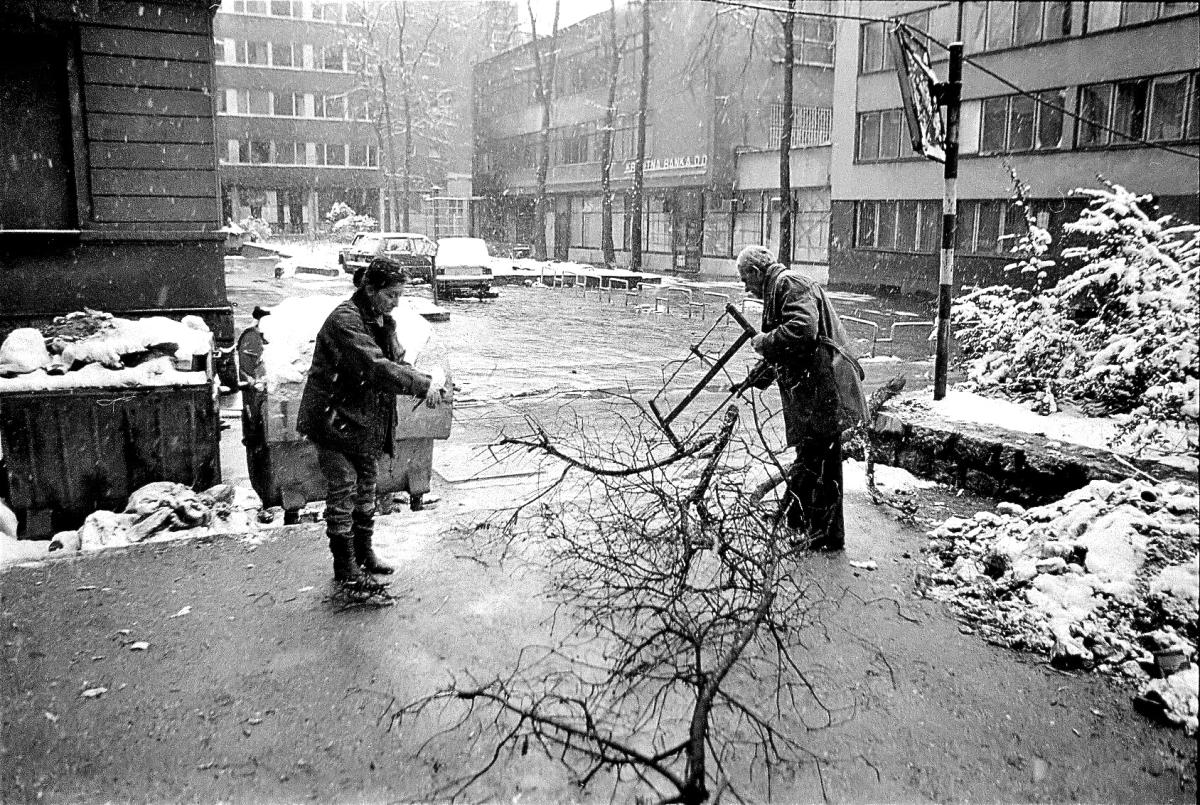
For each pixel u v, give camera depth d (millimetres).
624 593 3998
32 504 6270
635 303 27578
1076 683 3701
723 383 13039
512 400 11484
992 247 28328
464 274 27719
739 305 25656
